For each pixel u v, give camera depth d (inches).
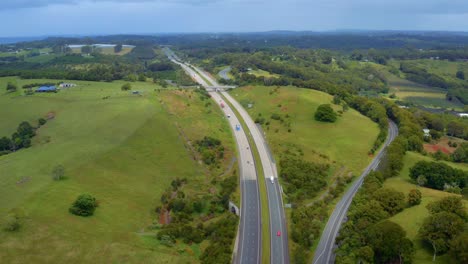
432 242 3595.0
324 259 4003.4
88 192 4613.7
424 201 4677.7
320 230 4527.6
